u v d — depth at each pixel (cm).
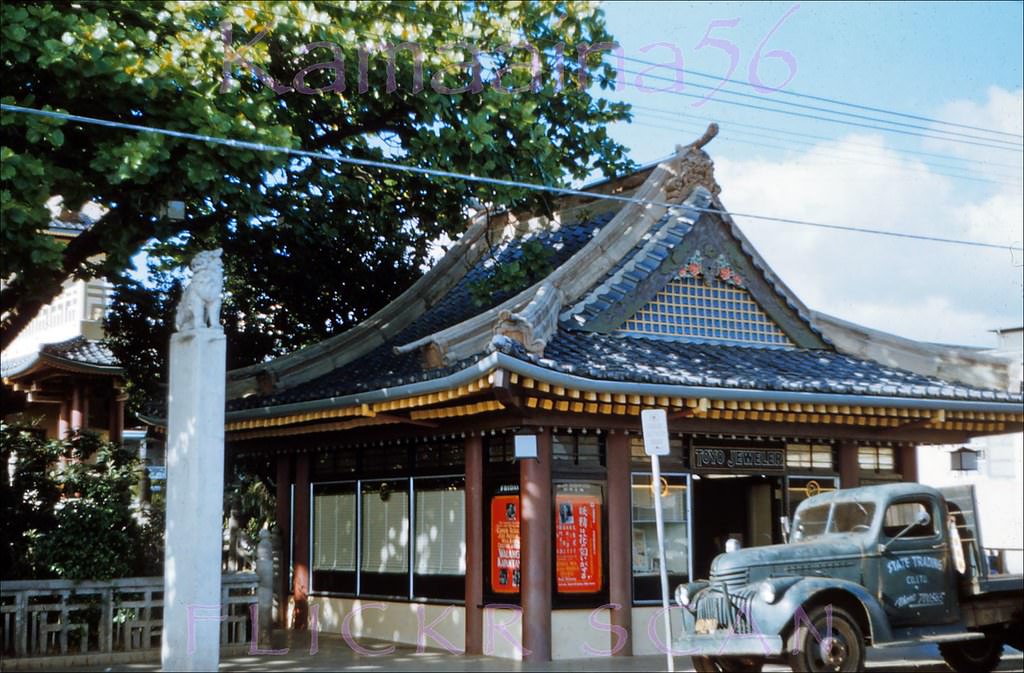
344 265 2288
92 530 1480
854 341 1966
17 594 1410
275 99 1602
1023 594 1413
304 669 1440
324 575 1917
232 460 2205
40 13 1317
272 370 1888
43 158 1346
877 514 1349
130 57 1341
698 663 1347
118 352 2328
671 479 1672
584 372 1451
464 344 1522
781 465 1778
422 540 1720
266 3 1520
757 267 1864
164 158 1352
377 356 1927
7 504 1703
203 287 1333
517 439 1500
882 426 1842
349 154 1786
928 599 1348
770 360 1783
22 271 1355
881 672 1512
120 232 1497
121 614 1476
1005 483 2909
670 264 1777
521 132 1703
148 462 1881
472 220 2164
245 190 1485
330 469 1944
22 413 2873
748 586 1264
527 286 1836
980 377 1933
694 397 1539
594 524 1584
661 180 1833
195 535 1288
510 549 1566
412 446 1759
